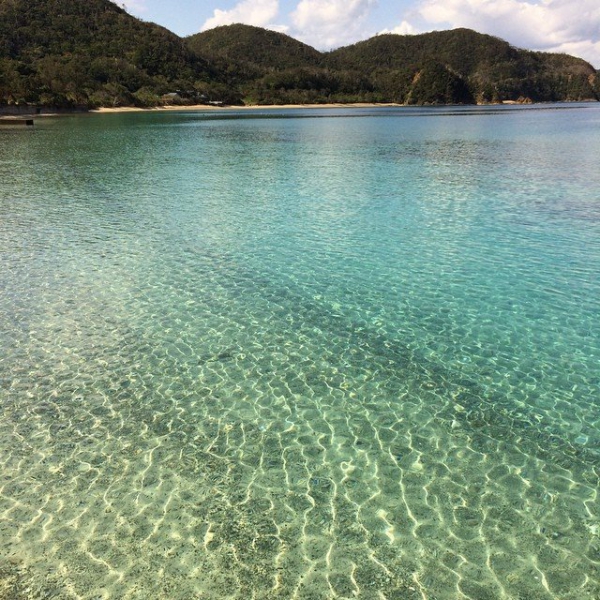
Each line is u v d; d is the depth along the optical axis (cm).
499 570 364
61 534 398
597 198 1512
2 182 1909
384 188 1747
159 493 441
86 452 495
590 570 363
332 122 6097
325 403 576
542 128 4603
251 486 450
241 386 609
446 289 887
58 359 663
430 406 569
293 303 840
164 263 1015
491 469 469
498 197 1566
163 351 688
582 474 461
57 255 1052
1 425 534
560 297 845
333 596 346
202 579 360
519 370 640
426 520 410
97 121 6038
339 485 451
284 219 1342
